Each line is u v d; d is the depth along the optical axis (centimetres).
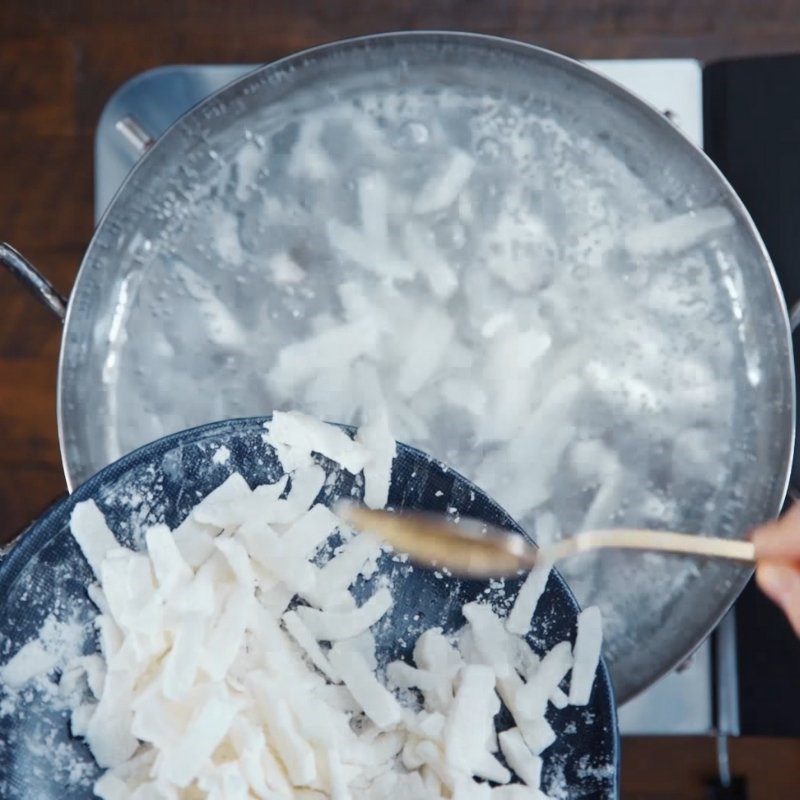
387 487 60
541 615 60
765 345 66
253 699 58
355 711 60
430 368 66
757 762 77
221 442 59
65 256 79
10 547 61
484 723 58
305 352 66
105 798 57
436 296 66
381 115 67
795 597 64
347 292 66
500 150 67
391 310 66
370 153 67
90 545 57
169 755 56
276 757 57
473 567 60
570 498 66
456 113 67
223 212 67
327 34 78
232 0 78
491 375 66
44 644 57
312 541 59
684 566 67
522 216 67
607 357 67
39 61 79
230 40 78
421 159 67
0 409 79
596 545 65
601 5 78
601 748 59
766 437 66
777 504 66
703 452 67
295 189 67
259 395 66
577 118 67
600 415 67
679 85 73
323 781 57
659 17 78
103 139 74
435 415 66
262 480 60
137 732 56
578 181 67
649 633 66
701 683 73
